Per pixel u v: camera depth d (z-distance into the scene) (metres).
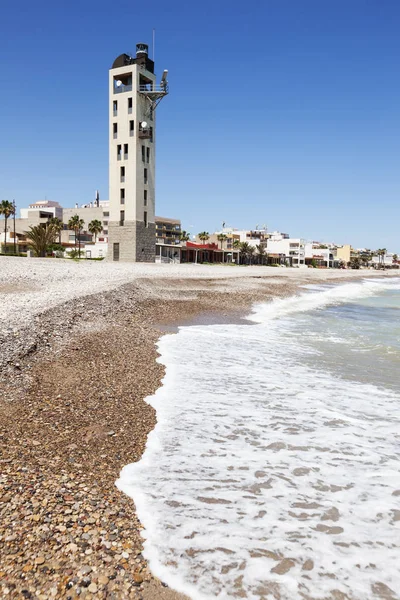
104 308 18.12
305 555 4.21
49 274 29.55
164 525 4.54
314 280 61.94
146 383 9.63
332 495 5.30
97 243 89.31
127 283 25.36
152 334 15.70
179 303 24.12
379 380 10.73
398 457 6.39
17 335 11.32
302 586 3.81
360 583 3.88
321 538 4.47
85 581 3.64
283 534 4.51
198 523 4.62
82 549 4.01
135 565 3.92
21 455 5.71
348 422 7.76
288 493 5.30
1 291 20.64
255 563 4.07
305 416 8.00
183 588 3.71
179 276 37.19
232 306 25.58
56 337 12.24
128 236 60.69
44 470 5.39
